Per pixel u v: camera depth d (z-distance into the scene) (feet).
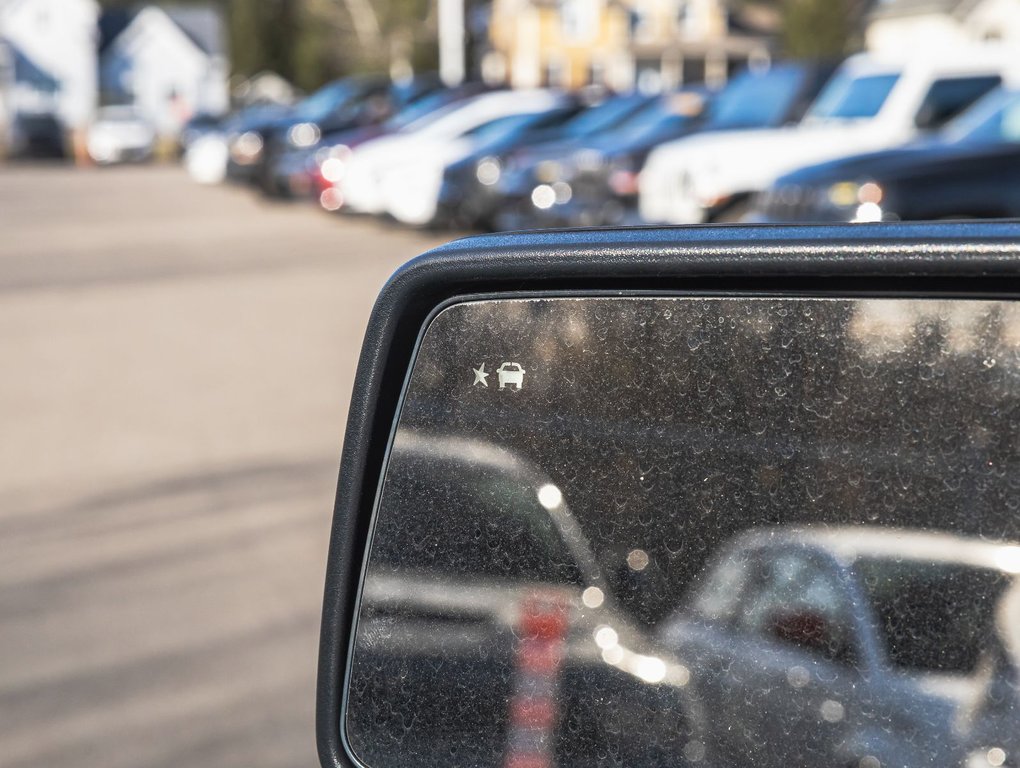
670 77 183.52
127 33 228.22
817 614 4.04
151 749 13.11
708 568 4.20
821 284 4.00
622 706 4.36
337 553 4.78
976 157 30.32
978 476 3.76
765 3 187.11
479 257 4.50
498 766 4.53
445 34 97.91
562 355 4.43
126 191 105.19
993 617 3.75
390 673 4.71
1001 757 3.77
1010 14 134.00
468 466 4.60
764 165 39.70
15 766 12.80
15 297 47.26
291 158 81.00
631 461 4.33
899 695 3.92
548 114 59.36
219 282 50.11
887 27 148.66
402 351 4.70
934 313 3.82
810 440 4.04
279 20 229.04
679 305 4.24
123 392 30.99
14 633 16.10
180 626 16.25
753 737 4.15
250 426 27.35
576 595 4.43
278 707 14.02
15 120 170.60
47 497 22.33
